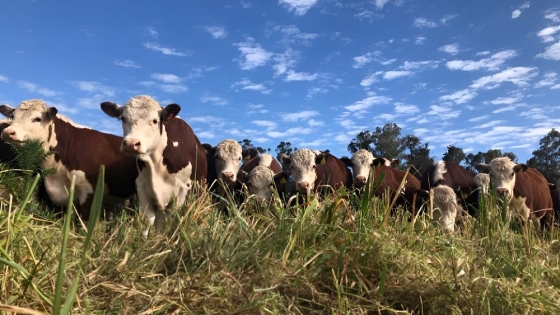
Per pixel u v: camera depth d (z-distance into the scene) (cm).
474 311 279
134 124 568
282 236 346
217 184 869
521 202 961
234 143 905
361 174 935
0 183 421
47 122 632
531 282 353
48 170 502
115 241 347
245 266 317
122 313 243
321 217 366
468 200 946
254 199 486
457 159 2841
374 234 338
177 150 641
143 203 633
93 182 686
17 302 232
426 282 302
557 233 558
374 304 280
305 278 290
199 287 265
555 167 2817
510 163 959
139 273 291
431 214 475
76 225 579
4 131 592
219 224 373
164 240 349
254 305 244
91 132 705
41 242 296
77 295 244
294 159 840
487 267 366
